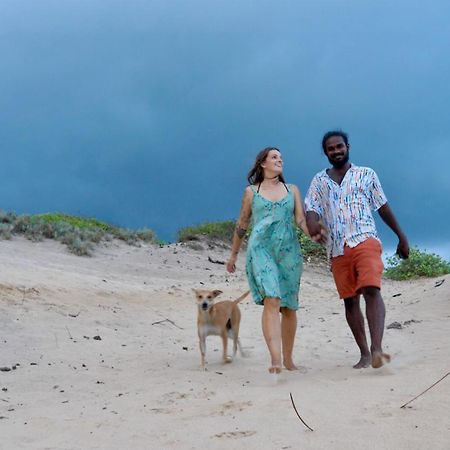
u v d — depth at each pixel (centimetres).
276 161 623
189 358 768
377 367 565
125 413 486
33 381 632
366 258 593
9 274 1158
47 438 433
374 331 573
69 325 923
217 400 507
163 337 929
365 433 379
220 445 385
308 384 538
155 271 1942
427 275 2241
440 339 745
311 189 635
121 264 1962
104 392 582
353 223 606
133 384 611
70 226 2209
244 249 2520
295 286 623
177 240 2550
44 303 1022
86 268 1772
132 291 1334
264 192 619
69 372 675
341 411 429
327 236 630
